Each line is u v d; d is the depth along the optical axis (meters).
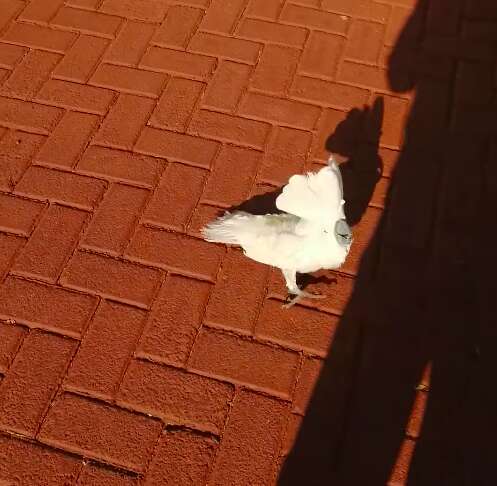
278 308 1.29
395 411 1.17
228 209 1.43
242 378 1.20
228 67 1.68
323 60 1.71
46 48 1.71
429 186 1.47
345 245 1.11
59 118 1.57
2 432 1.14
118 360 1.22
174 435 1.14
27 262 1.33
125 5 1.82
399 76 1.68
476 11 1.81
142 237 1.37
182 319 1.27
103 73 1.66
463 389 1.20
